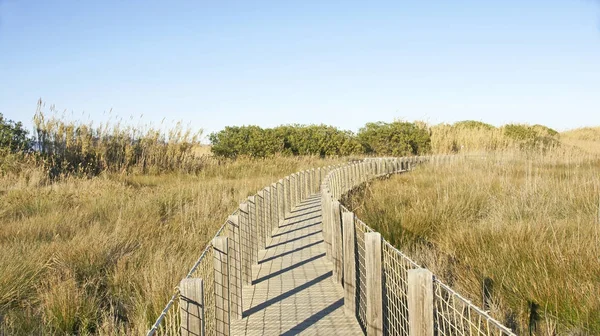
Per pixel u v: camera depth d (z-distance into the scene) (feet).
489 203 41.81
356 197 55.47
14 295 24.06
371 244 16.99
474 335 16.46
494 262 25.02
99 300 23.81
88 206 46.39
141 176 78.23
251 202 30.12
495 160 79.82
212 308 18.03
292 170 95.40
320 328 19.70
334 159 117.80
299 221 46.68
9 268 25.44
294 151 122.83
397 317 17.01
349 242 21.27
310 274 27.89
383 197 48.44
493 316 18.84
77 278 26.50
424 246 30.48
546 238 27.63
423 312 11.91
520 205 38.96
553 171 61.72
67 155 75.72
